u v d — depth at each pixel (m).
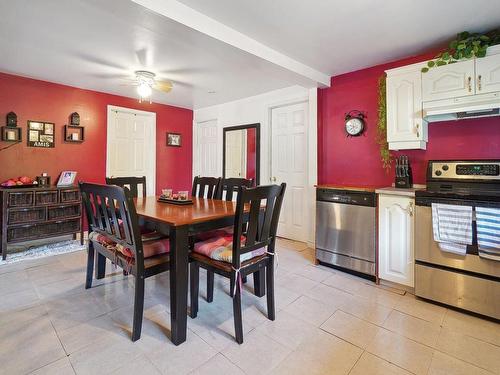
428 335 1.78
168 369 1.46
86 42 2.55
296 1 1.90
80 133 4.04
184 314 1.69
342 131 3.35
